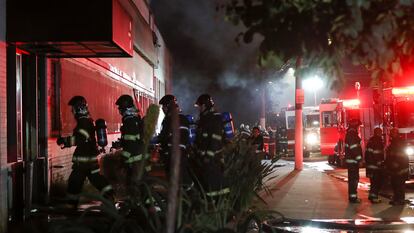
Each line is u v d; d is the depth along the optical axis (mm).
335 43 3217
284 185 14648
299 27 3113
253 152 7340
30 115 9164
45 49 9125
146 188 4777
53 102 10367
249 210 6461
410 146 14375
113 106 16406
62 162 10992
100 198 4625
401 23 3268
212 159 6918
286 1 3094
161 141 8305
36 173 9133
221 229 4816
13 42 8039
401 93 14047
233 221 5848
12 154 8156
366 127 17828
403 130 14406
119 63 17156
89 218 4949
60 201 9453
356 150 11297
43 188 9203
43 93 9406
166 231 3787
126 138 7824
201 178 7156
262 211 5531
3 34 7777
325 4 3051
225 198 6020
